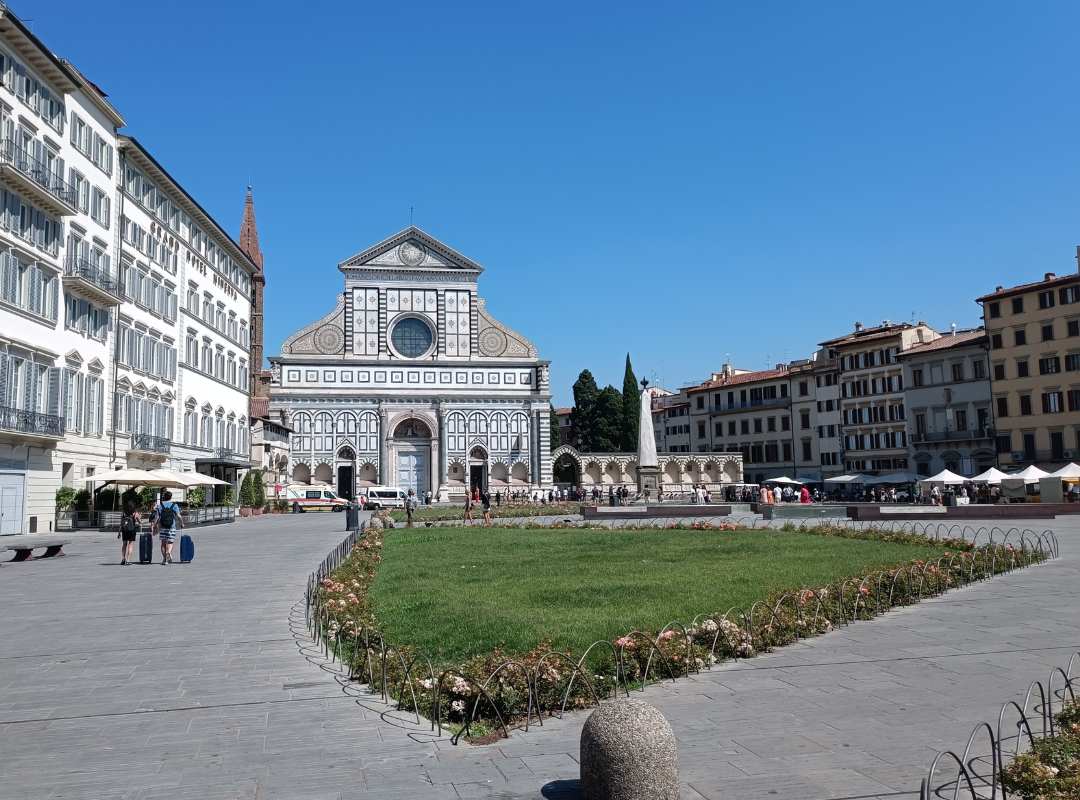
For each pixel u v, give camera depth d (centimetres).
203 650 1666
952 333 11100
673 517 6150
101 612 2117
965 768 847
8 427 4453
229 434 8275
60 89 5106
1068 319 8562
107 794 941
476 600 2100
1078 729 988
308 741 1120
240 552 3819
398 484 10350
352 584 2138
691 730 1132
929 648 1596
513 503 9325
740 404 13062
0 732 1164
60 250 5100
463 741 1118
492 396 10500
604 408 14162
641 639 1425
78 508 5184
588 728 870
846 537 4047
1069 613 1939
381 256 10544
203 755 1066
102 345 5628
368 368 10338
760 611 1691
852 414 11169
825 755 1030
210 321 7788
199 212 7319
